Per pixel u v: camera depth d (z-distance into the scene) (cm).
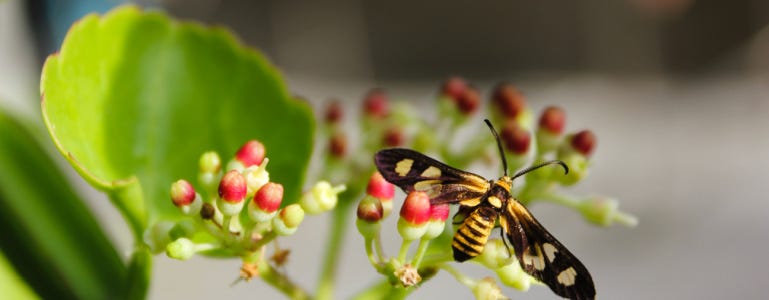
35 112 26
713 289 47
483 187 20
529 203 22
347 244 50
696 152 66
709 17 80
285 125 22
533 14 88
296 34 85
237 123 22
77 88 21
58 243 21
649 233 53
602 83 81
